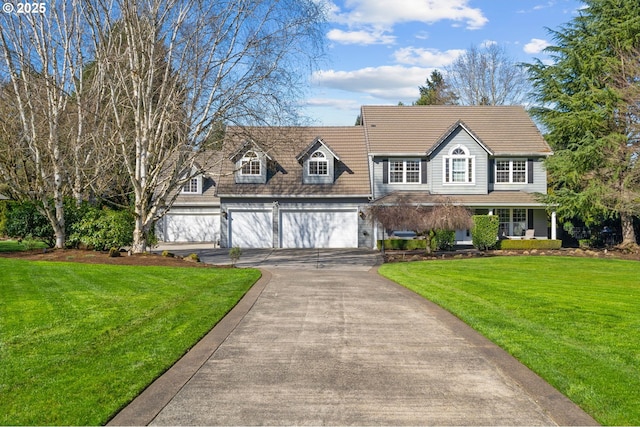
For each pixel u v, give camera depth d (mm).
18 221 21000
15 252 20469
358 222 31078
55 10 19688
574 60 29484
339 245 31188
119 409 5594
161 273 15594
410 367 7156
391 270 18672
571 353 7613
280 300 12125
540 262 22250
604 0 28578
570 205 28438
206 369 7023
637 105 25422
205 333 8906
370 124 33281
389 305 11578
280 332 9086
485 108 34844
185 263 18641
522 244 29562
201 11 18375
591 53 29344
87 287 12766
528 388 6324
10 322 9094
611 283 15648
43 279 13758
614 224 33375
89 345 7781
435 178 31016
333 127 34125
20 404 5566
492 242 28406
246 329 9281
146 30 18609
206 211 36094
